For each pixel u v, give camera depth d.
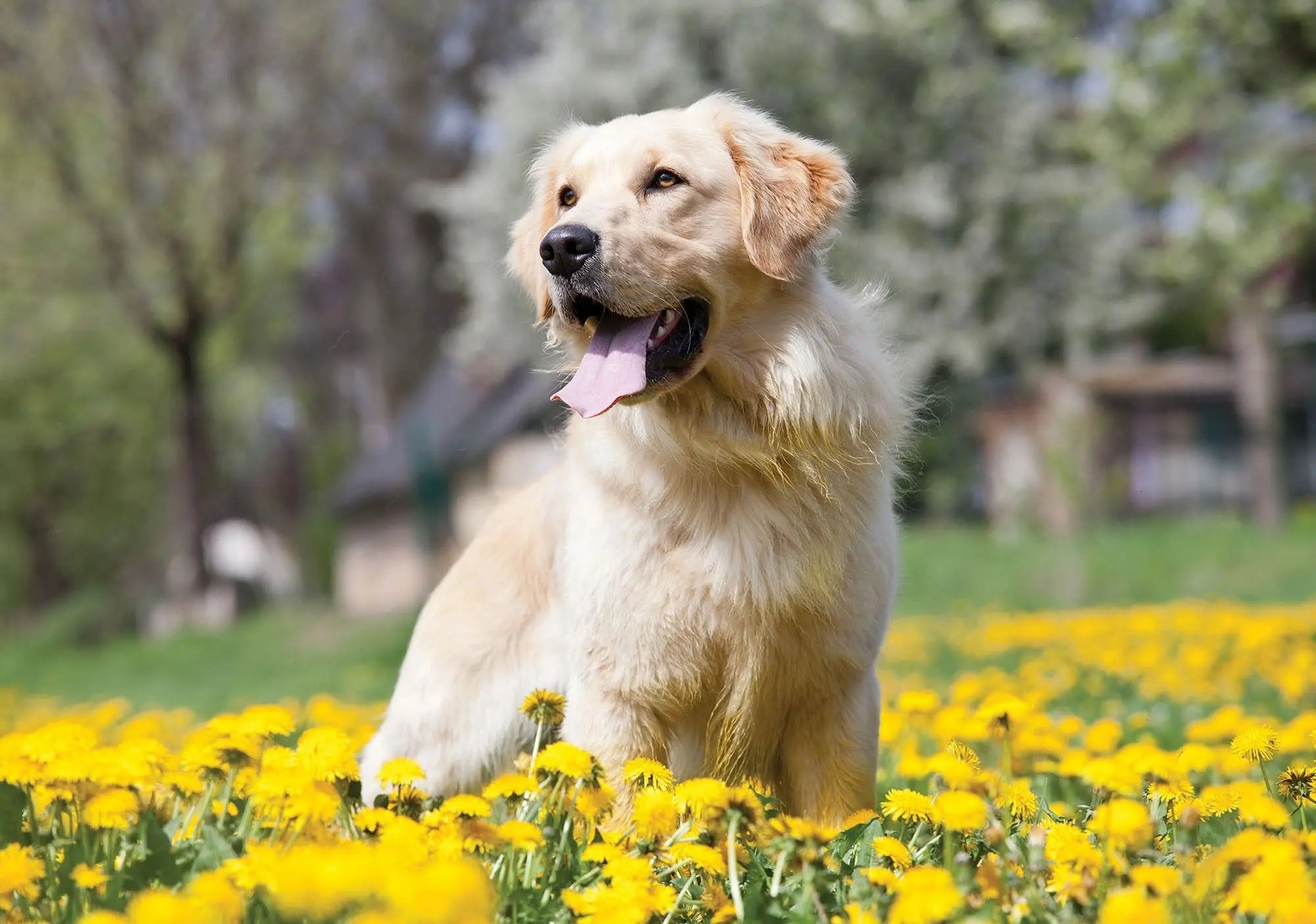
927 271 24.31
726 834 2.77
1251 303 26.17
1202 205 16.31
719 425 3.70
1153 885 2.41
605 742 3.71
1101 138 16.75
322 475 51.12
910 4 22.86
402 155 35.09
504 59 35.38
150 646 24.33
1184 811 2.91
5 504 37.88
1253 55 15.18
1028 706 4.46
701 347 3.72
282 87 28.34
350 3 30.16
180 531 30.91
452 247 30.61
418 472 29.97
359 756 4.96
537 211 4.52
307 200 32.09
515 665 4.40
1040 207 25.59
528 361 27.22
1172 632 9.48
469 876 2.03
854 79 24.64
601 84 24.14
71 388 34.28
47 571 41.38
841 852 3.06
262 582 48.19
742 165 3.97
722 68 24.94
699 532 3.65
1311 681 6.32
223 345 34.22
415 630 4.73
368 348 46.69
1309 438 38.31
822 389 3.70
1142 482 37.56
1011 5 17.03
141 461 38.16
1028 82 26.36
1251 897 2.31
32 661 23.72
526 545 4.48
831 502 3.72
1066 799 4.20
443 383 34.62
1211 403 37.69
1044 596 17.83
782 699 3.79
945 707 6.27
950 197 24.97
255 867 2.36
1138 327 32.31
